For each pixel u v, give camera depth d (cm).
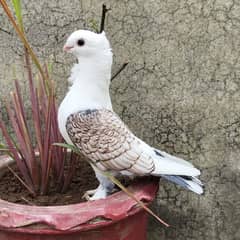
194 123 156
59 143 125
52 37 157
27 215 115
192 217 167
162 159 126
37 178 132
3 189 135
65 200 130
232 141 155
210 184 161
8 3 154
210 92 153
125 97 158
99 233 121
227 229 166
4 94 162
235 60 148
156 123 159
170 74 154
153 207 169
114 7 151
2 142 165
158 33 151
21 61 159
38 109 129
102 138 120
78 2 153
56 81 160
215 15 146
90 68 121
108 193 128
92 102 123
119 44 154
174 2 147
